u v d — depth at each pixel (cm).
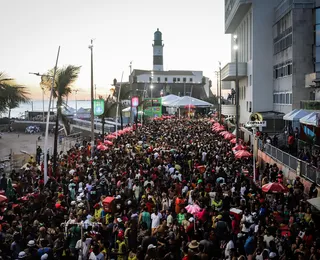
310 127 2845
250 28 5353
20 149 5369
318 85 3388
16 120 9806
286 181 2259
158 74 16200
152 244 1136
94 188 1912
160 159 2594
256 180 2388
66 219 1464
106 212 1569
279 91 4697
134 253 1168
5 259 1166
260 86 5062
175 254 1173
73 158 2894
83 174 2234
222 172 2127
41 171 2595
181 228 1330
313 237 1220
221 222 1326
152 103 8306
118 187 1933
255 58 5050
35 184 2178
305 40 4031
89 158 3075
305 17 4022
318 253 1066
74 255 1217
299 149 3044
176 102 8638
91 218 1445
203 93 16550
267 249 1132
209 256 1144
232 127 5531
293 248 1158
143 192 1908
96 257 1136
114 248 1354
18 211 1549
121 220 1425
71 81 2862
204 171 2262
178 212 1591
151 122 7300
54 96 2817
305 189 2098
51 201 1617
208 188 1823
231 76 5716
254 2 5022
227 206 1620
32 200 1708
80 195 1761
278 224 1383
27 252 1112
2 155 4678
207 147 3098
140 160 2603
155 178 2022
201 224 1426
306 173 2127
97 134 6500
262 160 3162
